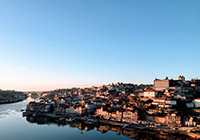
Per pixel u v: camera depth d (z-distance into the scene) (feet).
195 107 595.88
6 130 533.55
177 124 476.13
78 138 440.04
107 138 431.43
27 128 558.56
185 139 394.73
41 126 586.04
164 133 435.12
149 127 482.69
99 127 551.18
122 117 599.98
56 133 492.54
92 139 428.56
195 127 436.76
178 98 643.45
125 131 490.08
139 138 420.77
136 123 537.24
